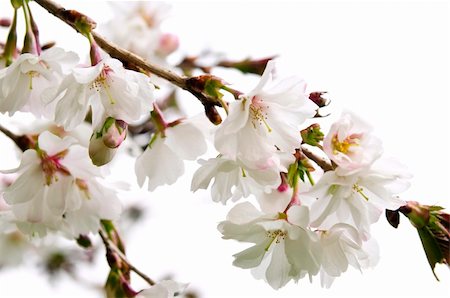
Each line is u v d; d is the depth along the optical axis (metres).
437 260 0.66
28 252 0.87
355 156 0.64
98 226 0.70
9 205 0.70
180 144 0.68
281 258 0.66
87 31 0.66
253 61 0.72
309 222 0.65
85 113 0.65
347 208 0.65
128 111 0.65
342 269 0.65
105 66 0.65
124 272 0.71
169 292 0.70
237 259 0.66
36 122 0.75
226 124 0.64
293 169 0.65
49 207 0.68
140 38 0.80
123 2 0.80
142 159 0.68
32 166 0.68
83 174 0.69
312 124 0.65
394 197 0.65
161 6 0.81
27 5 0.67
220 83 0.65
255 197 0.67
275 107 0.65
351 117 0.64
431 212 0.66
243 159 0.64
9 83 0.66
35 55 0.66
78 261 0.87
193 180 0.65
